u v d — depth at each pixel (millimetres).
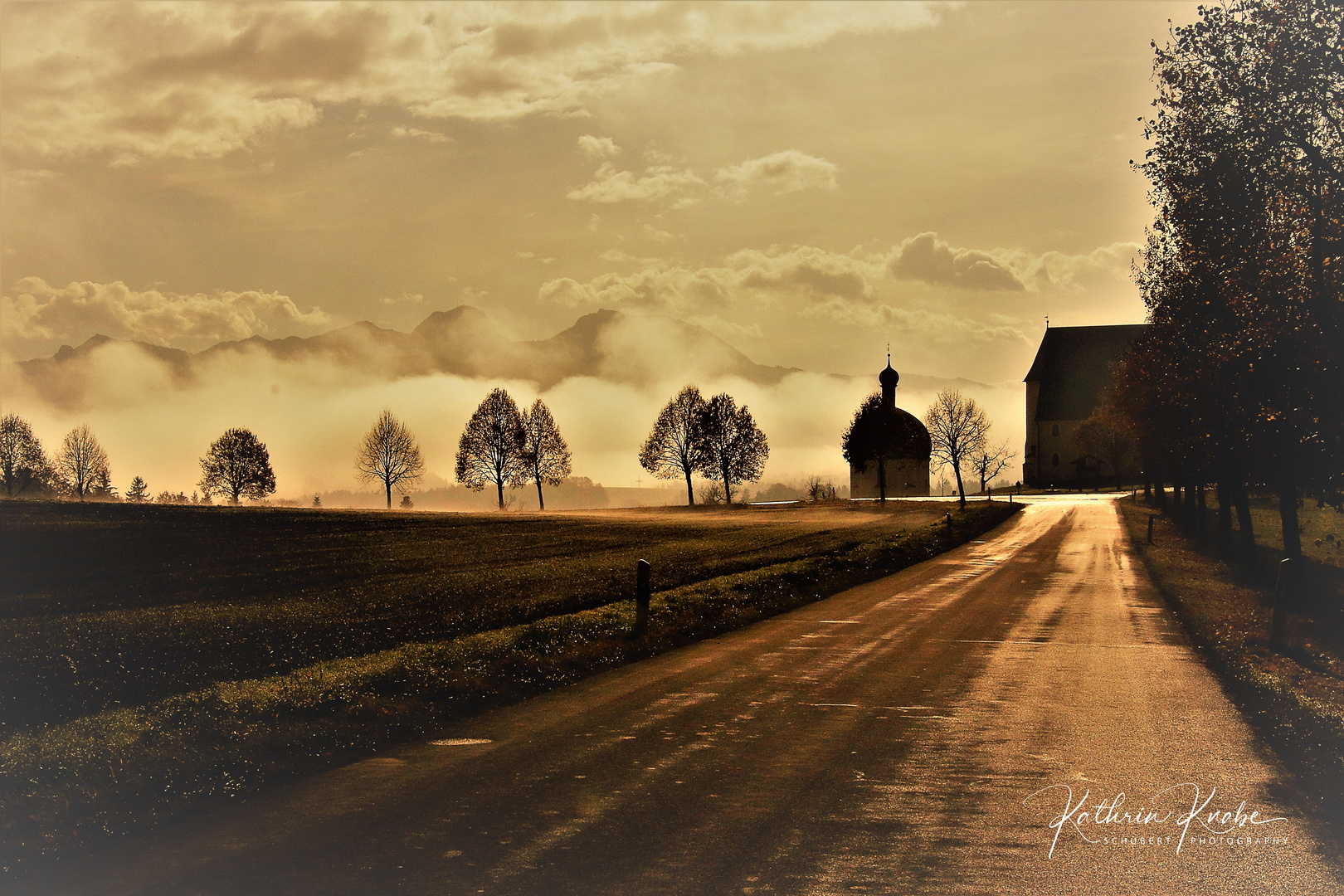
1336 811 9086
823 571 34906
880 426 144500
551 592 30719
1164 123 26906
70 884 7402
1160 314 36844
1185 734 11953
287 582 34875
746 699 14008
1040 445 144125
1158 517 69500
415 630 23531
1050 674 16047
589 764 10547
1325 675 17234
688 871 7508
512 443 125812
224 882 7383
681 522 72750
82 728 12359
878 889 7191
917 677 15742
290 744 11250
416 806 9109
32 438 142500
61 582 35000
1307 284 21438
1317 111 21906
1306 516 67125
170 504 70562
